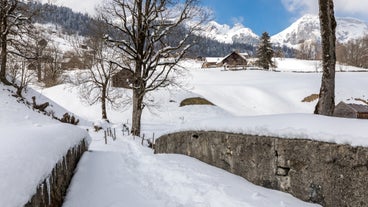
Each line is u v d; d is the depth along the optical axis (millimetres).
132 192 6559
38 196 3830
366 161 4246
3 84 28031
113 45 22875
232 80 65688
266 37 83188
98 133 25047
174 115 41500
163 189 6594
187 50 22594
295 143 5445
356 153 4391
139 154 11781
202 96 51531
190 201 5648
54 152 5512
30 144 4969
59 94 46656
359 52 127312
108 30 25281
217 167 7812
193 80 64312
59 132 7742
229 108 49188
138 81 23812
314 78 65688
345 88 55625
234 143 7117
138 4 22906
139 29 23266
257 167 6312
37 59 32531
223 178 6609
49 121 24234
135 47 23516
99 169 8859
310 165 5133
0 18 28328
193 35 22750
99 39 31109
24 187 3439
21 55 30047
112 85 43094
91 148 15555
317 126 5270
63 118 28297
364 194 4246
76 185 7035
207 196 5602
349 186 4465
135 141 19359
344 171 4555
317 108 8539
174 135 11070
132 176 7988
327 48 8289
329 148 4812
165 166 8227
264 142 6145
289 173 5547
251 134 6582
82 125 31438
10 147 4477
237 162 6980
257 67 85875
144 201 5980
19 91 28469
